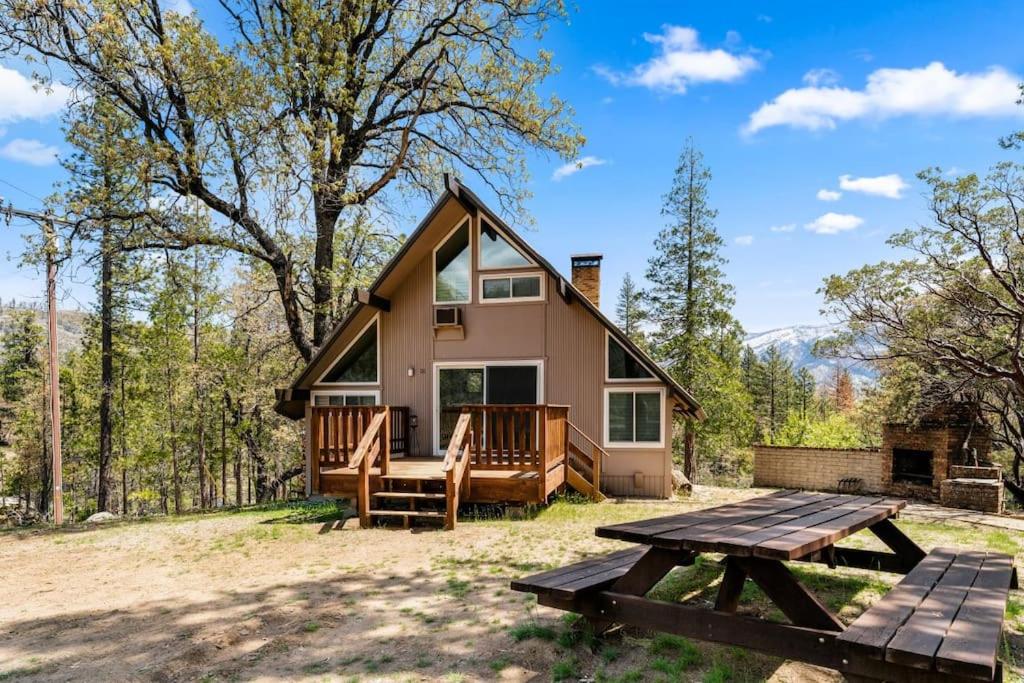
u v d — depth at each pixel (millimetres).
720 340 27250
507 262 13656
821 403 59938
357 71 16453
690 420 26219
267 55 14094
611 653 3900
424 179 18672
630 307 42625
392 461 12305
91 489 35094
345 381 14352
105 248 14375
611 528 3816
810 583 5570
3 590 6590
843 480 16781
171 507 34875
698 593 5262
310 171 14625
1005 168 14281
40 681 3949
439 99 17562
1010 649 3975
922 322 15883
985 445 16141
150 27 14117
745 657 3834
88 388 29328
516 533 8453
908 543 5582
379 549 7754
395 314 14148
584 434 12930
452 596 5473
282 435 24453
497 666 3846
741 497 13586
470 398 13703
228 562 7402
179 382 25734
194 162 13805
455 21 16406
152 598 5879
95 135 13516
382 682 3699
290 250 15703
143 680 3875
